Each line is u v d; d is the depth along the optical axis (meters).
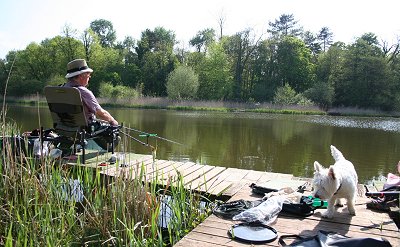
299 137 13.52
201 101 32.78
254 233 3.12
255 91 43.38
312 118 25.38
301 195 3.88
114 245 3.39
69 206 3.71
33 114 18.14
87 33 45.25
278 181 4.64
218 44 43.84
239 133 14.09
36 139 4.99
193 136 12.72
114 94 33.81
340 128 18.05
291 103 35.41
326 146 11.41
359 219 3.50
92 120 5.35
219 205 3.98
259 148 10.62
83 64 5.40
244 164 8.36
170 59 45.62
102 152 5.96
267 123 19.30
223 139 12.22
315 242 2.83
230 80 43.94
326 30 58.44
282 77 45.91
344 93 40.78
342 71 42.12
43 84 37.88
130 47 57.31
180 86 35.09
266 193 4.13
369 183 6.98
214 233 3.16
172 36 55.09
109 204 3.71
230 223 3.39
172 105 30.62
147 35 52.75
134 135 12.29
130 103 30.81
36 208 3.49
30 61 43.69
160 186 4.47
